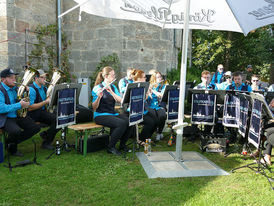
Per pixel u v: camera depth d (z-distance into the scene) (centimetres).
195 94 486
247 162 429
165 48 978
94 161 415
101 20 916
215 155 464
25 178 346
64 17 955
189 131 562
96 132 598
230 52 1705
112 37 909
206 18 445
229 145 536
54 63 920
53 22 911
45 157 434
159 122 541
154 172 364
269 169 390
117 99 460
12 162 406
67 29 959
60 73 490
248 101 405
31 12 803
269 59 1227
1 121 405
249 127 413
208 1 429
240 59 1712
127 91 417
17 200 289
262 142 443
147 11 459
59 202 286
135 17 468
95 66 941
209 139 477
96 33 928
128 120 466
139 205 282
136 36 916
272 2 360
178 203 286
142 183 337
